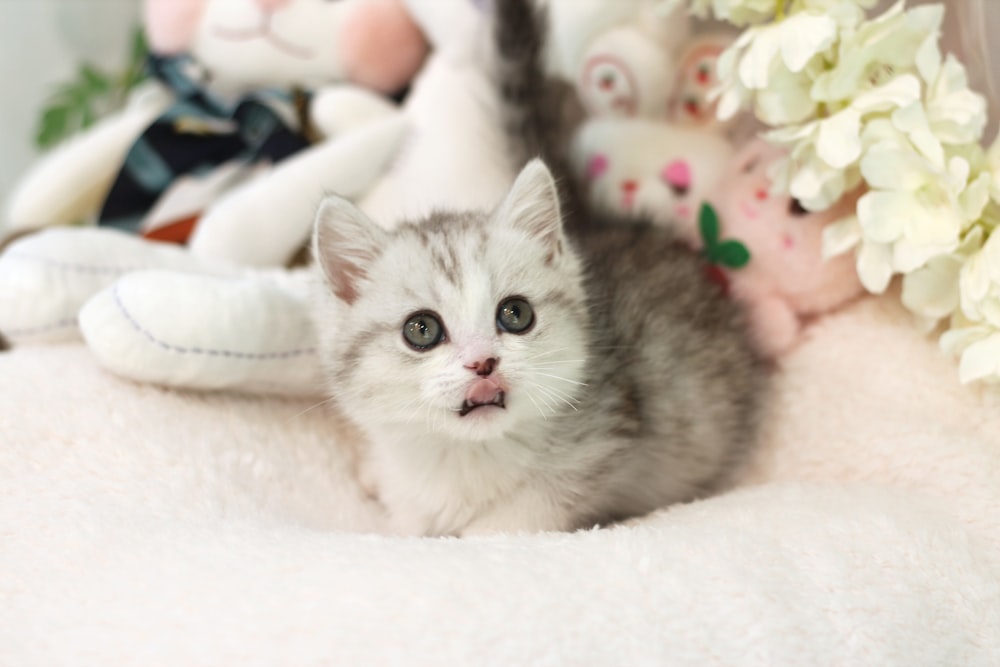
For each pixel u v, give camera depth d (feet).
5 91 2.33
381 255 1.25
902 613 1.10
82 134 2.02
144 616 1.05
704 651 1.03
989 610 1.13
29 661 1.03
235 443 1.34
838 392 1.43
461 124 1.67
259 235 1.64
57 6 2.29
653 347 1.38
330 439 1.43
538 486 1.29
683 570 1.09
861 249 1.36
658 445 1.37
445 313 1.20
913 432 1.33
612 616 1.03
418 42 1.80
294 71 1.79
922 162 1.28
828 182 1.35
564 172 1.60
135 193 1.80
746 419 1.43
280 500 1.31
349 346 1.24
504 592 1.04
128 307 1.30
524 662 0.99
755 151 1.51
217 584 1.06
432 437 1.26
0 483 1.21
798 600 1.08
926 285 1.34
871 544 1.15
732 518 1.21
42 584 1.11
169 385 1.35
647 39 1.64
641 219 1.56
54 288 1.37
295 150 1.78
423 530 1.34
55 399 1.29
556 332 1.23
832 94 1.32
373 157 1.69
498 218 1.27
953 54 1.36
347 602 1.03
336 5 1.76
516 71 1.61
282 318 1.37
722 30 1.62
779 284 1.48
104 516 1.18
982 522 1.22
